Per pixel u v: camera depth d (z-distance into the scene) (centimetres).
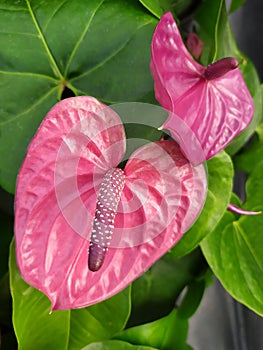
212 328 62
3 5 42
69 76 43
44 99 43
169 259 52
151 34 43
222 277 48
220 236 50
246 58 53
